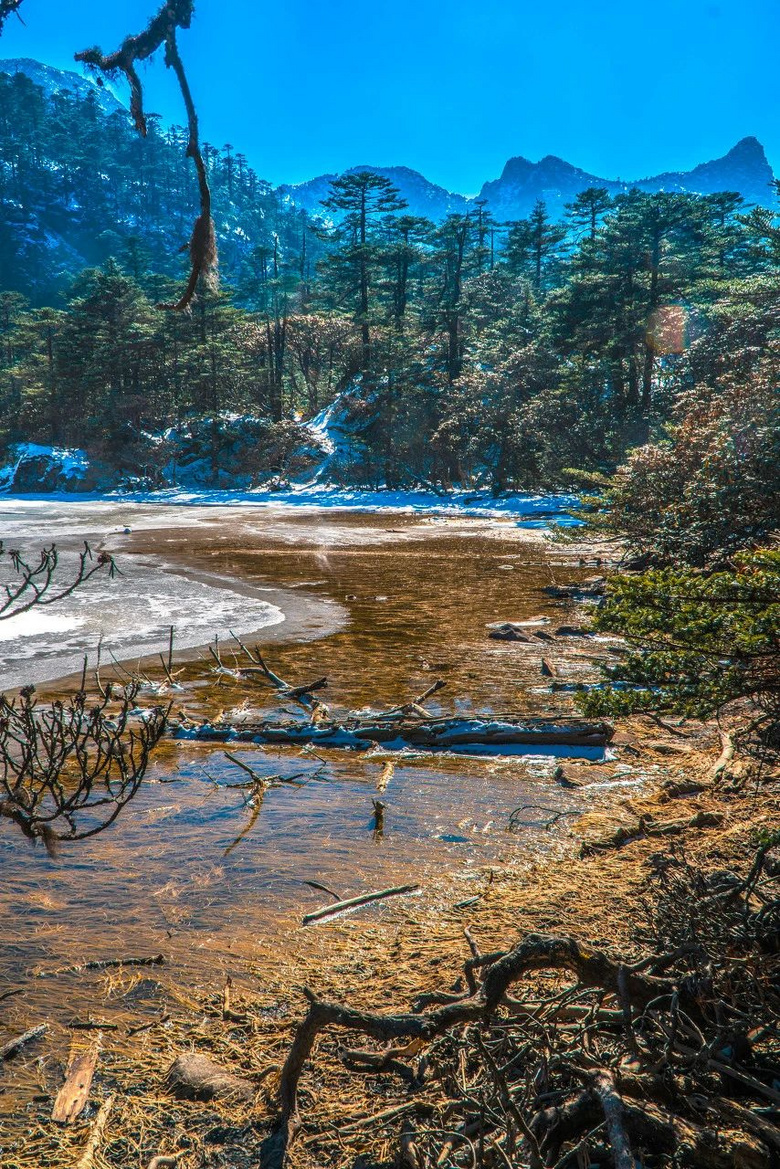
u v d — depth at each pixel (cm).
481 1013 286
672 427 2072
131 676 1131
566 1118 272
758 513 1388
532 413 5106
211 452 7419
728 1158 254
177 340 8462
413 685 1075
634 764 771
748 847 527
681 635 383
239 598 1797
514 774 761
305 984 414
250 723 916
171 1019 388
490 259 10894
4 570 2233
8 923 488
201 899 519
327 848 598
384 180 7956
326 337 8644
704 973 326
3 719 289
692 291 5550
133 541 3144
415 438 6569
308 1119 312
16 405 9969
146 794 710
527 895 503
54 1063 354
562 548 2762
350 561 2470
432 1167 272
